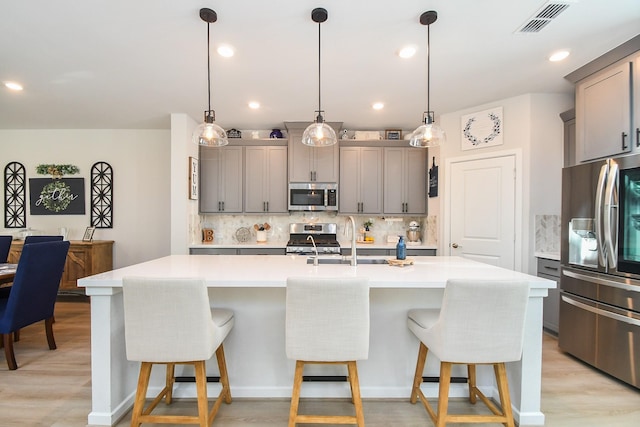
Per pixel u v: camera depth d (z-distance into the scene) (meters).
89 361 2.58
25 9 1.93
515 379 1.87
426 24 2.09
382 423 1.84
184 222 3.92
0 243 3.39
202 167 4.41
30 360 2.60
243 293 2.08
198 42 2.31
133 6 1.91
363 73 2.80
